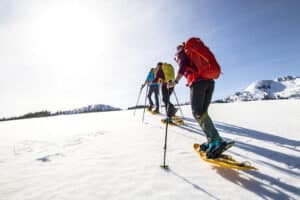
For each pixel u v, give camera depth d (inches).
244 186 96.3
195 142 179.9
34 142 207.9
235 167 106.0
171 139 191.5
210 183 99.9
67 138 218.5
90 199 87.2
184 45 138.9
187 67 133.5
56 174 116.5
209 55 126.4
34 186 101.8
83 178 109.1
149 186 97.4
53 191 95.7
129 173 113.6
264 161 127.3
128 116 408.2
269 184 97.3
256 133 205.9
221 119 315.6
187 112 414.3
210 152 122.0
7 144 207.0
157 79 296.7
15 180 110.0
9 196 92.0
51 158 147.7
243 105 538.3
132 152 152.9
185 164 126.1
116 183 101.7
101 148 168.4
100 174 113.7
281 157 132.8
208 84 131.2
